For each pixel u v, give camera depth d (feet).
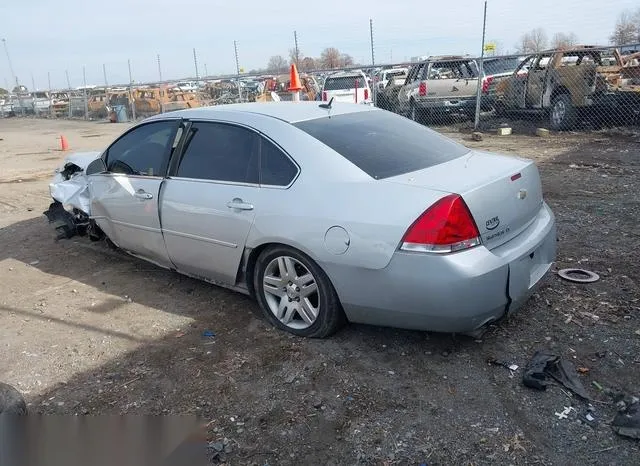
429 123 52.29
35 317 14.82
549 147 36.65
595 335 11.84
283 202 11.96
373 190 11.02
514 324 12.50
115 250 19.76
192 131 14.44
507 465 8.50
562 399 9.87
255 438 9.49
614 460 8.45
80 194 19.74
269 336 12.80
